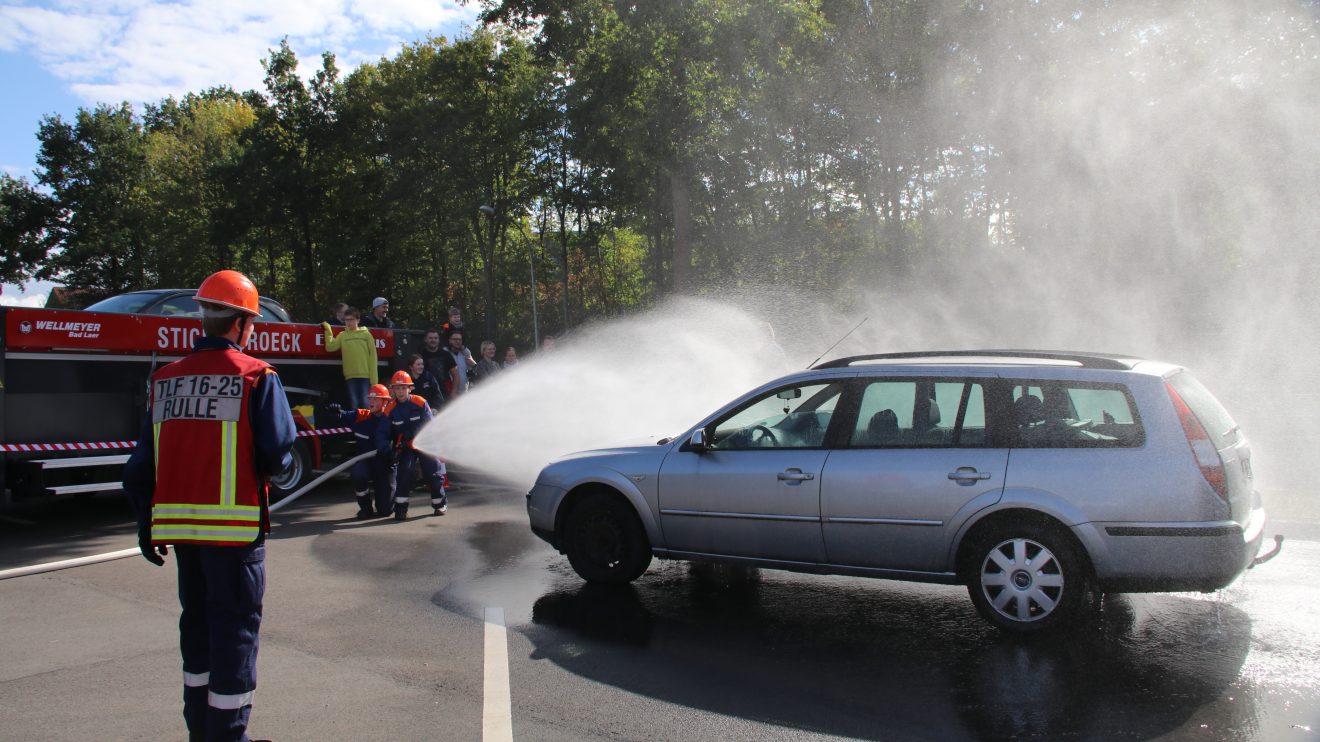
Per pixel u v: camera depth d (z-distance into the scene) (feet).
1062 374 16.85
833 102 91.20
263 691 14.49
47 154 188.03
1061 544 16.14
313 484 30.25
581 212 139.23
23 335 28.96
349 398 38.11
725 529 19.12
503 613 18.94
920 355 19.19
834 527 17.84
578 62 86.12
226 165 152.66
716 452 19.56
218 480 11.14
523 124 134.31
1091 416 16.44
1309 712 13.00
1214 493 15.47
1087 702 13.51
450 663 15.85
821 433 18.65
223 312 11.72
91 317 30.37
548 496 21.47
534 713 13.50
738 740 12.44
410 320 173.68
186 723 12.39
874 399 18.24
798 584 21.07
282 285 189.78
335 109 152.66
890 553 17.40
